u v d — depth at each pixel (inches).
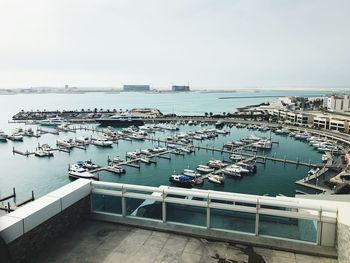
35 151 3841.0
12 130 5629.9
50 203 397.4
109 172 3011.8
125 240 410.9
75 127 6043.3
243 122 6638.8
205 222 444.1
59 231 417.1
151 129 5644.7
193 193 426.9
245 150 3978.8
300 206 390.3
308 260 367.2
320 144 4256.9
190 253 382.0
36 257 373.1
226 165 3120.1
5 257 324.5
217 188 2591.0
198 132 5182.1
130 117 6491.1
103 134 5039.4
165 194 441.4
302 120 6279.5
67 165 3282.5
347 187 2445.9
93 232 430.9
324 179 2805.1
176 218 456.1
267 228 430.9
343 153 3831.2
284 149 4153.5
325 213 388.2
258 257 373.7
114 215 471.2
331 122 5565.9
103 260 367.6
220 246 397.1
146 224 445.4
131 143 4468.5
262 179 2824.8
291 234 425.1
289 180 2800.2
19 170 3132.4
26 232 359.3
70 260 367.9
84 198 465.1
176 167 3171.8
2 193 2486.5
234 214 435.8
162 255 377.4
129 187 458.3
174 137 4694.9
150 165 3243.1
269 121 6796.3
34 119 7401.6
